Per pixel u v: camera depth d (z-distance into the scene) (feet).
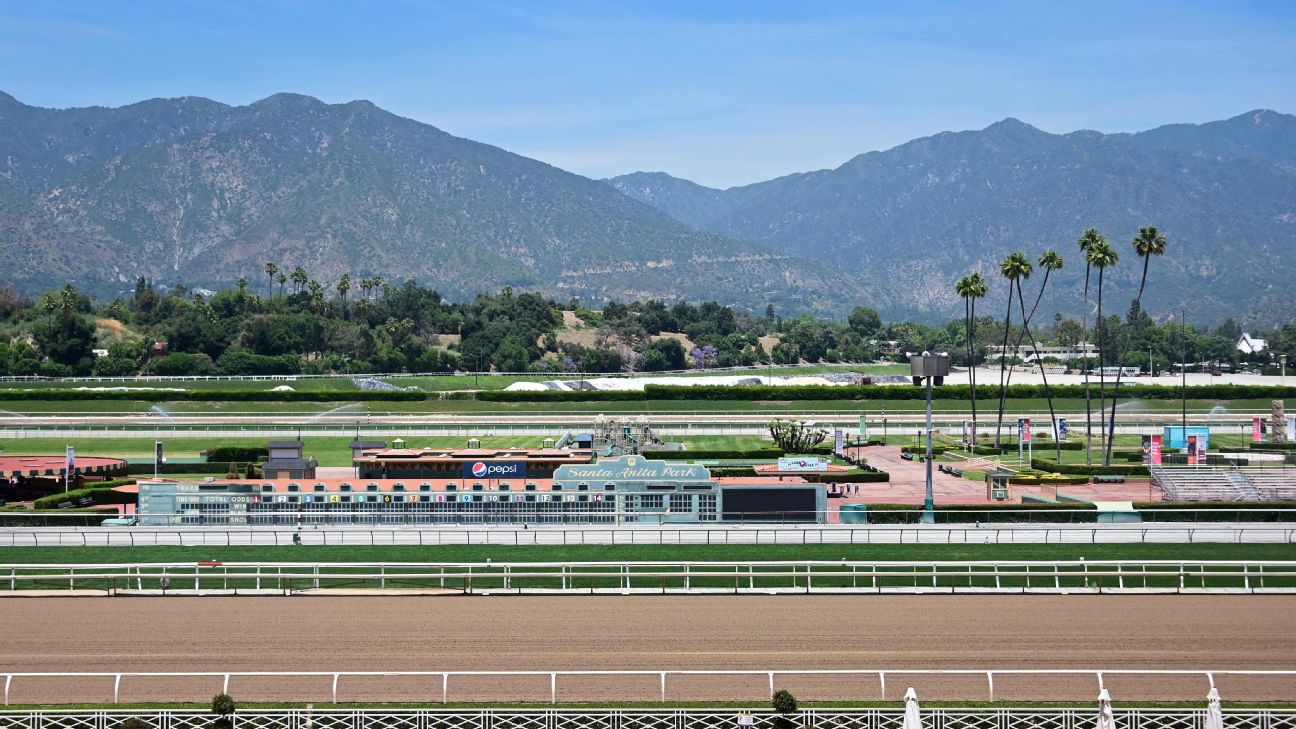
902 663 164.66
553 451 318.65
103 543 252.83
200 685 156.46
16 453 445.78
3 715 140.26
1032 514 287.48
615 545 249.14
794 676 159.33
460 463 300.40
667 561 228.63
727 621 186.91
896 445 483.10
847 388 602.44
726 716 142.92
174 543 252.21
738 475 357.00
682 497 286.87
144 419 540.93
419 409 574.97
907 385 604.08
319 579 215.72
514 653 170.30
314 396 583.58
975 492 351.87
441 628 183.32
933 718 140.46
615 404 586.04
